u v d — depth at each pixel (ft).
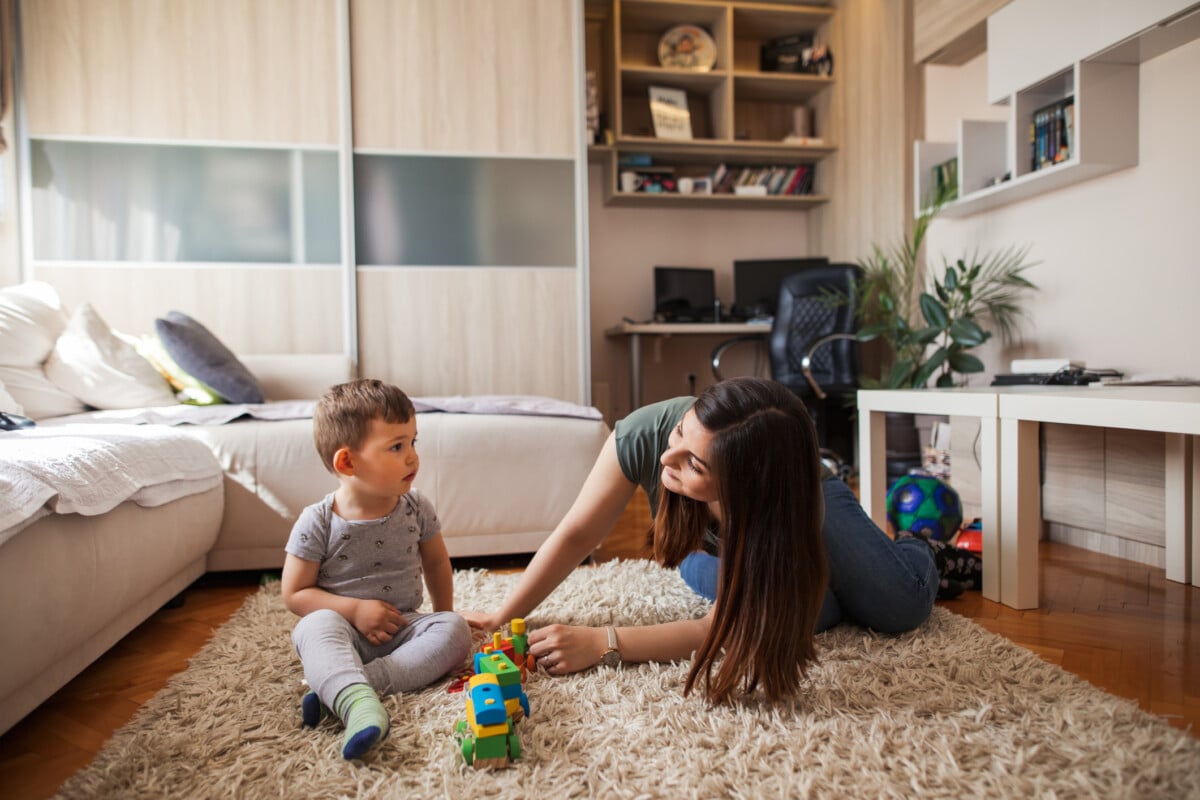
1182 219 8.03
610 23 14.61
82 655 4.01
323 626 3.58
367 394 4.02
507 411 7.22
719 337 15.89
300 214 11.20
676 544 4.09
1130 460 7.04
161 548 4.95
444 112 11.65
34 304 7.64
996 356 10.94
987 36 10.46
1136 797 2.67
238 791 2.79
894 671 3.93
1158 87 8.29
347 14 11.28
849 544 4.25
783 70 15.28
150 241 10.75
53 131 10.46
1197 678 4.09
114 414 6.91
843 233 14.85
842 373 12.41
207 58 10.89
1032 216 10.13
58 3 10.47
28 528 3.32
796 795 2.72
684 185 15.03
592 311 15.58
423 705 3.52
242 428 6.65
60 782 3.06
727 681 3.35
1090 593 5.91
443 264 11.71
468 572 6.35
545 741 3.17
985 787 2.76
